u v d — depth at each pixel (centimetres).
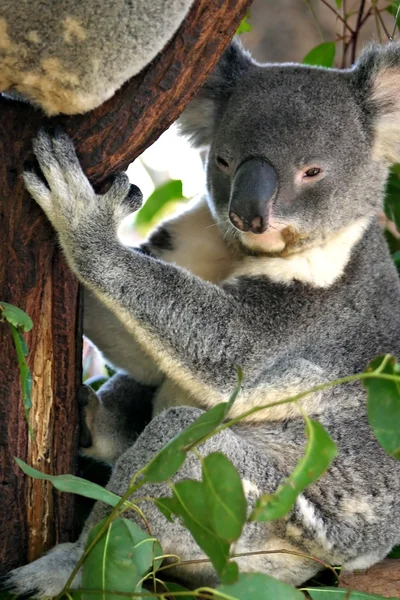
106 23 102
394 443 97
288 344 118
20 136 107
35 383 109
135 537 102
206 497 96
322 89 121
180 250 125
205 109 125
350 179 120
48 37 102
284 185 118
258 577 99
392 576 117
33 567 109
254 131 119
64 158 107
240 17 107
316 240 120
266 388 116
